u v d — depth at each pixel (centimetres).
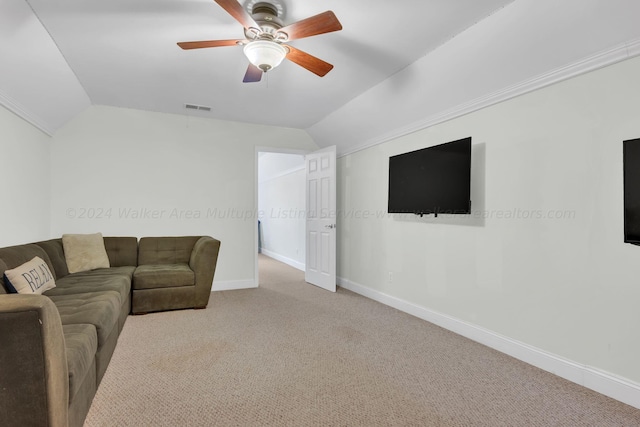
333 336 287
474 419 172
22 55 240
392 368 228
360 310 365
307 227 515
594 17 183
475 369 228
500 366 233
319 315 346
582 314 209
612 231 196
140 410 176
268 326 310
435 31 237
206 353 249
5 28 209
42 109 325
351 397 192
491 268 267
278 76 317
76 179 397
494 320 264
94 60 284
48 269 262
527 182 241
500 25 217
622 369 191
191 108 418
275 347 261
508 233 254
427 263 332
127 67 298
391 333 295
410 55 273
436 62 272
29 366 108
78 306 214
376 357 246
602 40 191
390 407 182
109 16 220
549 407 183
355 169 457
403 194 349
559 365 219
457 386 205
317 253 489
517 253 248
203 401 186
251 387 201
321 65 231
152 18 222
